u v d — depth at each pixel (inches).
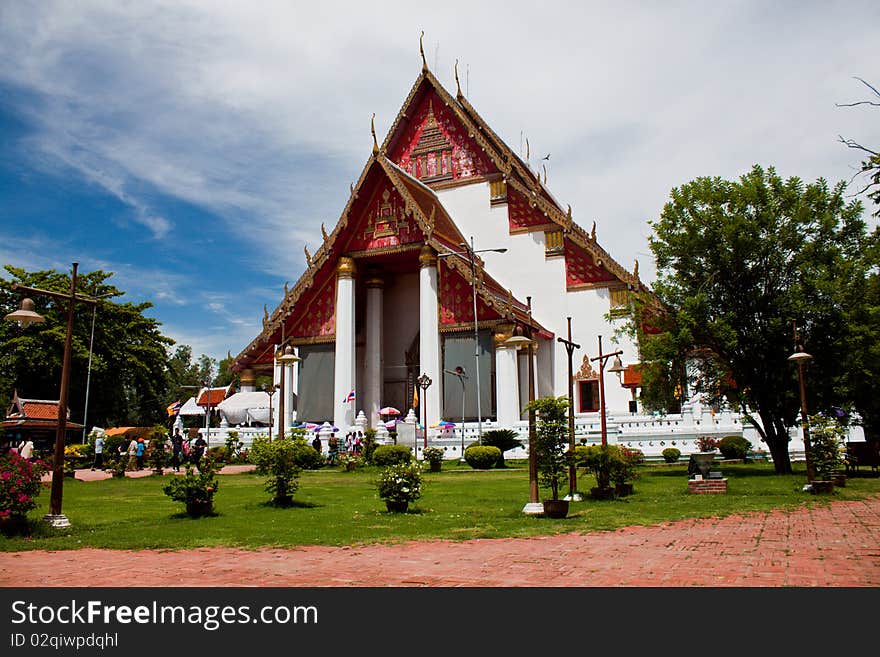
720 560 285.3
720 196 827.4
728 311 807.1
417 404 1239.5
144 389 1847.9
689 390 959.0
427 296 1259.8
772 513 458.3
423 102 1582.2
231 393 1941.4
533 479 468.1
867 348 749.9
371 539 366.9
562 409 468.8
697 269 835.4
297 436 582.2
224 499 600.4
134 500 611.8
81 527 424.8
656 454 1035.3
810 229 800.9
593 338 1334.9
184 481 481.7
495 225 1457.9
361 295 1432.1
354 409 1278.3
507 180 1450.5
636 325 887.7
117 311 1758.1
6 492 392.5
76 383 1708.9
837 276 765.9
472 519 440.8
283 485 543.8
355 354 1341.0
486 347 1242.6
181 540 371.6
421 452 1073.5
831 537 347.3
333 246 1323.8
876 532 364.2
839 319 753.0
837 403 789.9
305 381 1355.8
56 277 1704.0
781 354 789.2
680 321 802.2
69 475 900.0
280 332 1382.9
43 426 1402.6
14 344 1583.4
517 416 1211.2
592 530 388.5
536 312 1380.4
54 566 301.1
